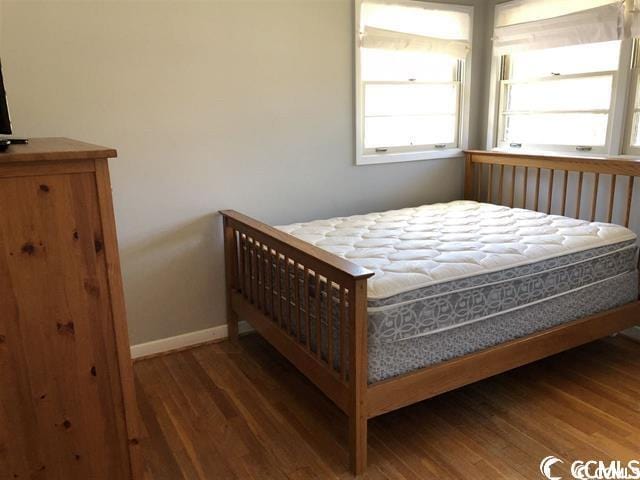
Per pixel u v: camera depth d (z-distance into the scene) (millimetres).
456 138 3756
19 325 1338
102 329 1438
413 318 1976
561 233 2613
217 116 2836
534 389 2469
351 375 1847
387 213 3203
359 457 1900
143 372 2711
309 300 2152
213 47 2756
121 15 2521
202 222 2912
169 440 2131
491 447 2049
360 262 2215
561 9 3117
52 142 1671
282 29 2916
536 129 3475
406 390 1959
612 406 2309
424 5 3309
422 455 2014
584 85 3139
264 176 3039
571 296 2426
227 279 2992
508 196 3623
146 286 2830
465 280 2094
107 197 1367
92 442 1497
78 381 1440
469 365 2109
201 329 3031
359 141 3301
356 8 3080
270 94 2957
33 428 1413
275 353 2920
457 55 3520
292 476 1914
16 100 2377
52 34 2398
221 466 1974
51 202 1312
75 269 1371
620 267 2598
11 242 1289
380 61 3328
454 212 3189
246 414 2312
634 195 2885
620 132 2949
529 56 3455
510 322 2240
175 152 2766
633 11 2730
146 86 2637
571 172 3195
